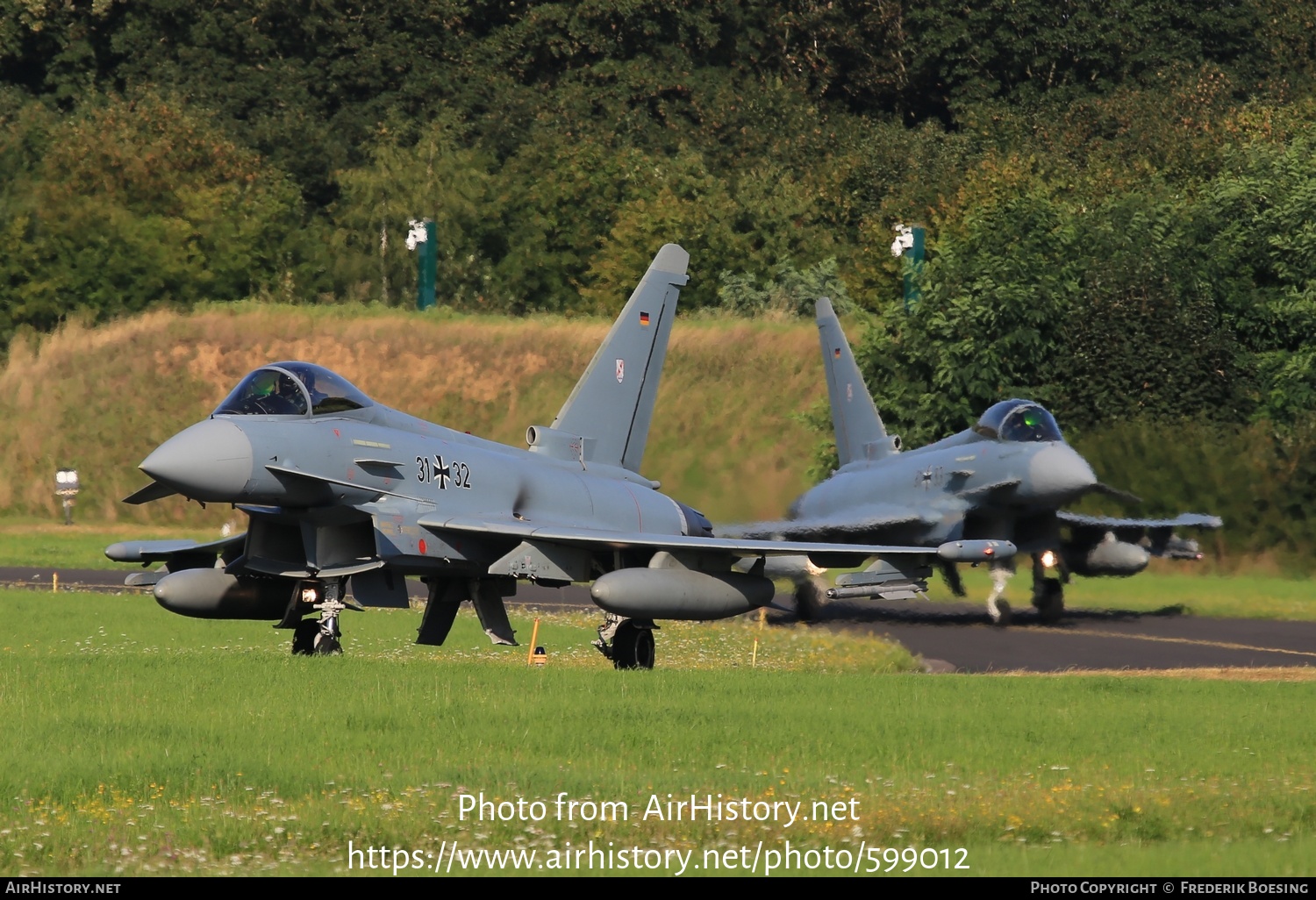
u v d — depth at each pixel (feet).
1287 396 467.11
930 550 235.61
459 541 226.17
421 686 177.37
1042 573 333.21
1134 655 270.67
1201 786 130.72
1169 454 430.61
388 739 142.82
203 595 222.07
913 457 346.95
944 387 447.42
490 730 148.46
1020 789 127.34
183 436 205.67
